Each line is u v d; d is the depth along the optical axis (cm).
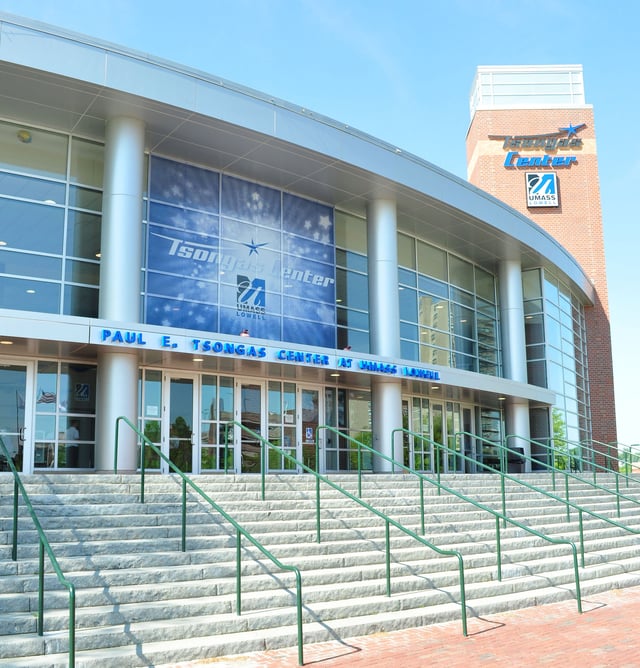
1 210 1658
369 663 757
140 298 1722
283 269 2106
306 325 2133
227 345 1716
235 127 1766
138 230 1688
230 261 1991
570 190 3569
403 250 2492
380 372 2019
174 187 1919
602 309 3525
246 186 2062
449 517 1350
